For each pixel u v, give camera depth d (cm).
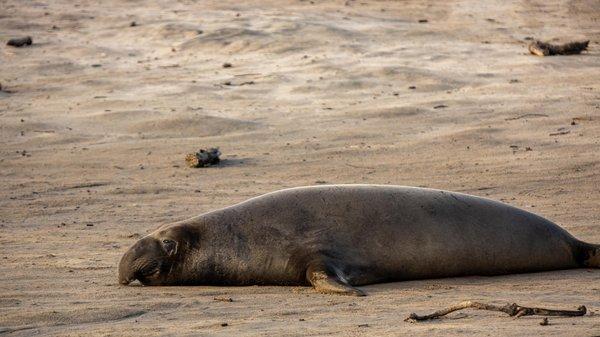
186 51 9594
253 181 5197
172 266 3144
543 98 7006
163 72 8669
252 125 6569
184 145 6147
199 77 8356
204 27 10538
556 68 8238
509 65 8425
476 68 8319
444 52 9062
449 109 6788
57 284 3102
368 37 9862
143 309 2650
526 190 4706
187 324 2414
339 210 3147
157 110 7069
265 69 8544
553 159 5300
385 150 5766
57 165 5738
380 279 3069
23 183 5284
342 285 2858
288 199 3212
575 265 3256
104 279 3200
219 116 6812
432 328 2192
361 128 6341
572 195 4550
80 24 11300
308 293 2897
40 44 10200
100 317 2555
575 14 11525
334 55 8969
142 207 4666
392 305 2614
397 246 3081
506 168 5178
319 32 9956
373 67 8281
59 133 6569
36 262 3512
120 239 3972
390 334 2148
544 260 3200
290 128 6450
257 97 7469
